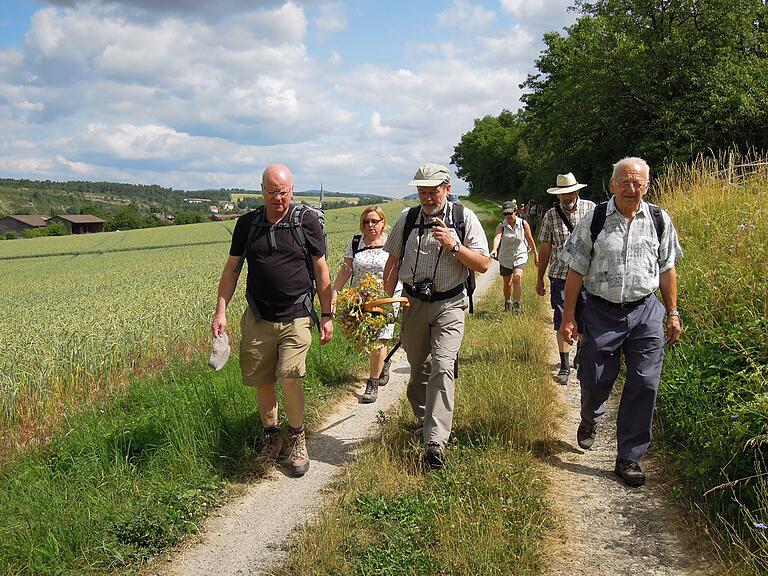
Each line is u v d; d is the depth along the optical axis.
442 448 4.42
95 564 3.56
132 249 41.75
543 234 6.74
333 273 15.36
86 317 10.67
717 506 3.55
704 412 4.30
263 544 3.78
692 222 8.52
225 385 5.93
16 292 20.53
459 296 4.68
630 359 4.30
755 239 6.24
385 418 5.57
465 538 3.40
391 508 3.93
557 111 31.42
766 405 3.62
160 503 4.14
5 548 3.56
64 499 4.07
